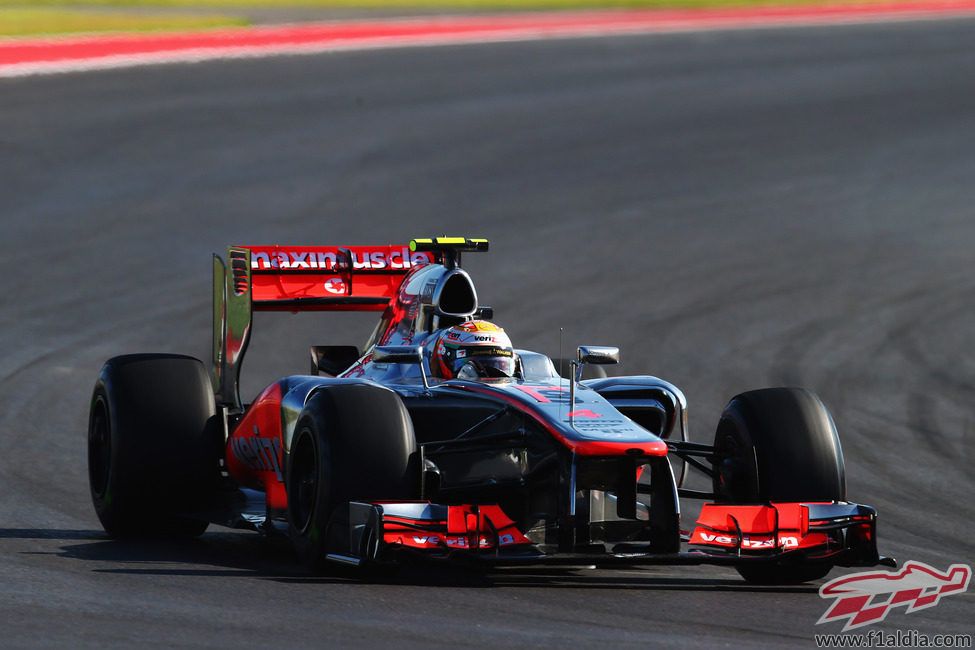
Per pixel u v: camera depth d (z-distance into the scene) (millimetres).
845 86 124750
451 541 21562
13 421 38938
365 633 18641
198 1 180875
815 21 175875
